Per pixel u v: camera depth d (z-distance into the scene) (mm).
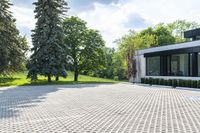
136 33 59438
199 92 21344
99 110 11977
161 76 32188
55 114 11008
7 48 35906
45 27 36188
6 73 37906
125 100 15820
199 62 27484
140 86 30047
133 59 38156
